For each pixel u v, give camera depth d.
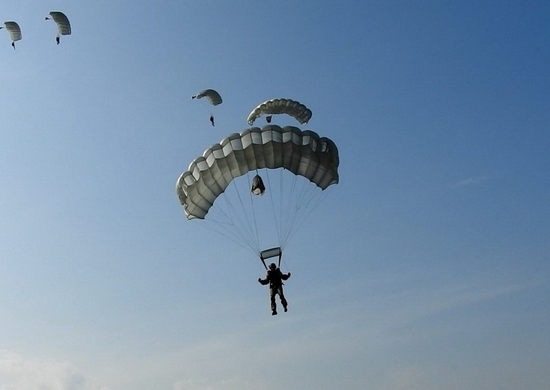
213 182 37.12
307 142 36.72
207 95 43.19
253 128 36.47
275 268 35.06
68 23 48.88
